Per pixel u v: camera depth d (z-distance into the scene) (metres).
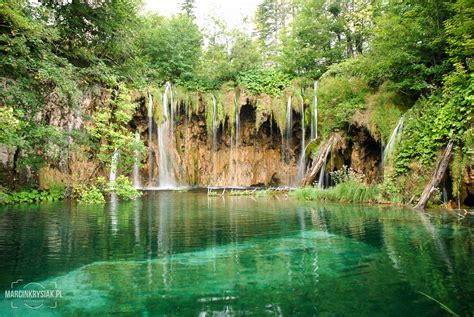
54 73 9.93
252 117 22.08
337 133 15.41
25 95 9.88
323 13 22.12
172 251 5.00
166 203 11.59
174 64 22.03
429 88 12.36
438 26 11.88
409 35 12.29
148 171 20.34
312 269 4.14
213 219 7.98
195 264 4.38
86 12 13.32
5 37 8.87
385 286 3.52
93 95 15.92
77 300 3.24
